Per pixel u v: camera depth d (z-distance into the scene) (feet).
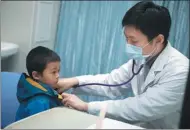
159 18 3.60
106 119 2.46
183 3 6.61
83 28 7.82
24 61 7.61
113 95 4.80
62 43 8.14
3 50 6.64
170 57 3.91
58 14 8.23
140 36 3.69
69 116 2.47
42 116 2.44
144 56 3.93
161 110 3.61
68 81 4.46
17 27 7.57
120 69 4.79
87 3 7.67
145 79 4.14
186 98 2.10
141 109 3.56
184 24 6.65
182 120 2.10
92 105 3.45
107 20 7.48
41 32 7.79
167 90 3.61
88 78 4.73
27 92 3.65
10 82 4.50
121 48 7.35
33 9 7.36
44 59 3.93
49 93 3.67
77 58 8.00
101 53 7.66
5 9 7.57
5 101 4.40
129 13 3.68
